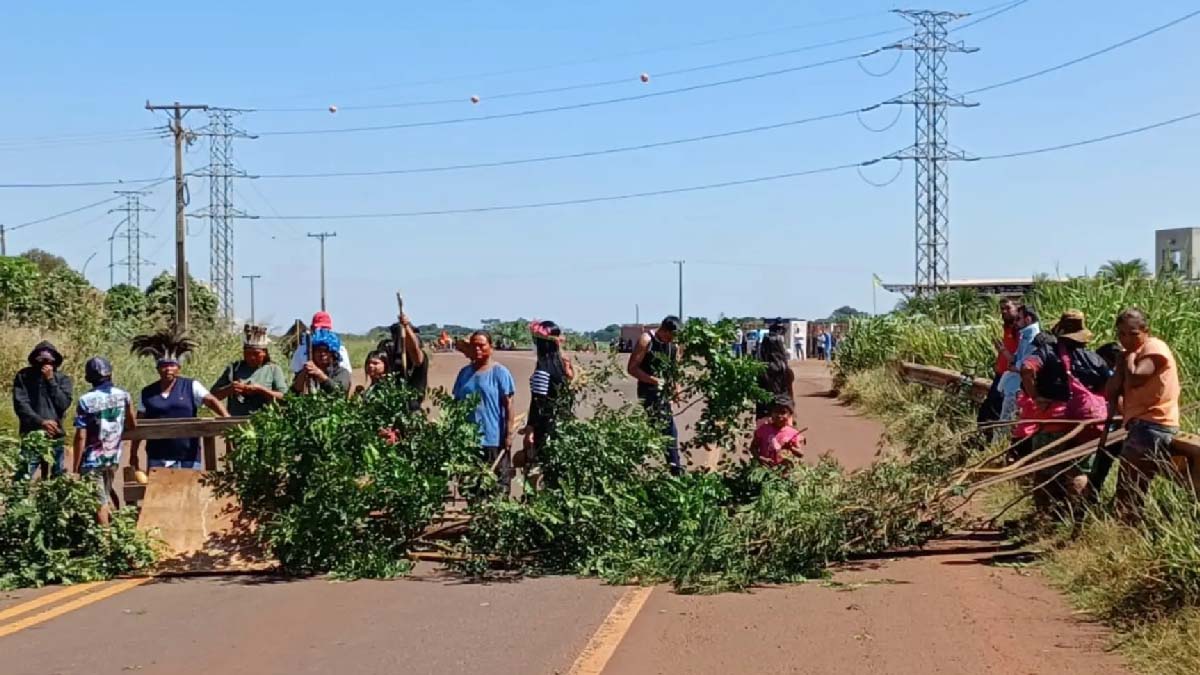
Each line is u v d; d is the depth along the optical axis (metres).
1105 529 9.27
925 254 50.78
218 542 10.28
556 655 7.36
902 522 10.12
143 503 10.44
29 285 29.62
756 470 10.87
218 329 34.78
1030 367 10.62
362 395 10.55
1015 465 10.31
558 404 11.12
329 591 9.38
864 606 8.52
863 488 10.13
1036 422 10.52
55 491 9.87
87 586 9.70
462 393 11.39
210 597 9.17
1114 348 11.14
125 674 7.04
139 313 39.47
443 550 10.56
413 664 7.20
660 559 9.77
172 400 11.05
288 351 24.59
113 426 10.56
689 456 11.63
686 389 11.62
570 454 10.41
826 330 54.06
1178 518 8.26
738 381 11.38
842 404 24.84
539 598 9.06
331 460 9.91
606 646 7.53
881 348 25.73
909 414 16.55
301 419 10.05
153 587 9.62
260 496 10.27
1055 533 10.12
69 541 10.05
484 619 8.35
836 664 7.05
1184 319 16.42
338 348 12.60
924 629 7.82
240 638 7.86
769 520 9.59
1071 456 10.09
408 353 12.97
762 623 8.09
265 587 9.56
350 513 9.89
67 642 7.81
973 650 7.29
